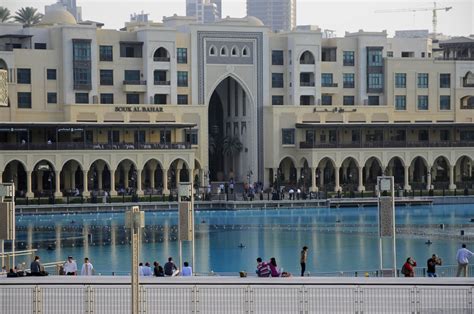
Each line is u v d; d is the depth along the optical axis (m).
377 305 62.50
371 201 177.38
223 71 191.88
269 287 64.31
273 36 195.88
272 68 195.75
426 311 61.22
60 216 158.75
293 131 192.25
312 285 65.75
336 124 190.00
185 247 120.69
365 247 119.88
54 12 191.62
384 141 190.12
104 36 184.00
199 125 187.50
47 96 179.25
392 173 198.00
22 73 177.62
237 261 109.06
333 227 143.25
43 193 170.25
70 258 83.38
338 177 187.38
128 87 184.12
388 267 102.19
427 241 122.19
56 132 172.25
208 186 184.38
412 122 198.88
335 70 198.25
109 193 173.25
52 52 179.50
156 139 184.75
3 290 65.06
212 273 86.00
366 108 196.50
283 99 196.62
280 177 194.62
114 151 174.00
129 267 102.38
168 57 187.00
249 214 164.38
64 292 64.69
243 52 193.25
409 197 180.00
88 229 139.75
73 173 178.50
